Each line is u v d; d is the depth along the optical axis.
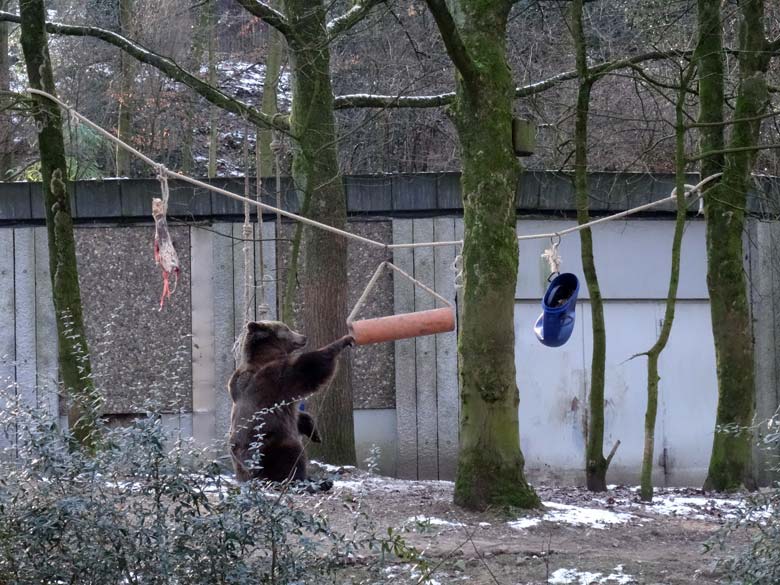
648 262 13.77
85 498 4.75
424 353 13.45
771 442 6.18
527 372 13.63
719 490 11.66
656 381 10.40
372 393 13.46
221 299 13.29
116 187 13.25
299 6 12.19
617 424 13.75
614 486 12.62
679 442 13.84
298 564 4.92
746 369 11.75
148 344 13.19
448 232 13.41
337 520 8.03
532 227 13.62
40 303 13.06
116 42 12.20
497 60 9.20
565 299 8.90
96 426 5.26
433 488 10.31
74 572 4.69
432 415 13.42
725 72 13.62
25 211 13.19
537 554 7.35
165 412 13.15
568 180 13.59
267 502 4.85
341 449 12.15
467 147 9.20
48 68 10.17
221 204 13.35
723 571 6.28
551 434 13.65
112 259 13.23
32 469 4.84
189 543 4.82
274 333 8.77
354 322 8.23
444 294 13.41
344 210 12.34
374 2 12.46
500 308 9.05
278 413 8.36
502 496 8.91
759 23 11.82
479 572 6.87
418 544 7.42
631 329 13.81
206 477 5.01
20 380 13.01
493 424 8.98
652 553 7.66
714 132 11.95
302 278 13.30
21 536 4.69
